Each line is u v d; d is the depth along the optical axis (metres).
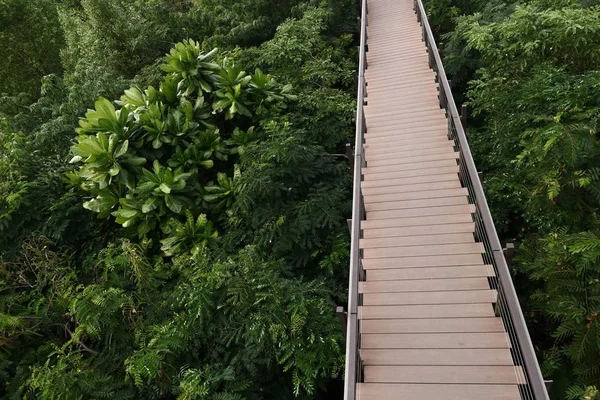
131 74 8.92
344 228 5.41
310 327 4.02
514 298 3.03
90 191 5.67
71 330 4.80
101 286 4.68
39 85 9.60
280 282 4.36
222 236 5.36
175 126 5.99
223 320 4.22
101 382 4.00
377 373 3.34
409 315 3.73
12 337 4.40
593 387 2.77
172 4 11.04
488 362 3.28
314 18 8.27
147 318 4.55
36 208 5.65
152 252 5.67
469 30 6.39
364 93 6.93
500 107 5.34
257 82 6.65
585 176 3.90
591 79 4.27
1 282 4.70
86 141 5.31
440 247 4.30
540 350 4.03
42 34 9.62
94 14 8.66
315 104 6.71
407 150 5.70
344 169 6.10
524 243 4.43
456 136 5.42
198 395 3.75
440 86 6.26
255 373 3.94
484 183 5.16
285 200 5.59
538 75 4.71
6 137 6.35
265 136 6.26
